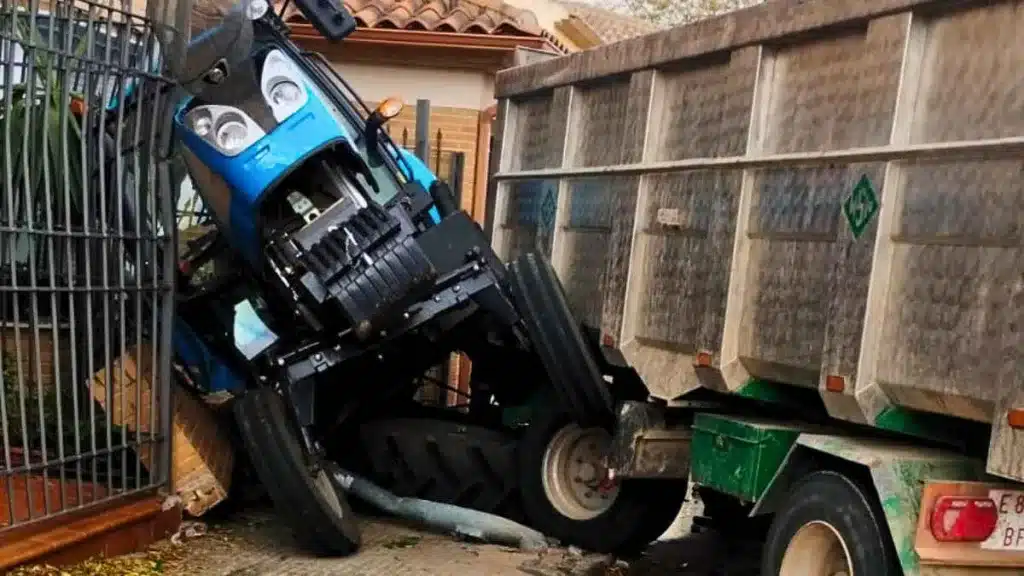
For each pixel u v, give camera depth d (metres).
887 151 4.59
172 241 6.35
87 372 5.98
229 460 6.95
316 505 6.08
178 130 6.29
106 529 5.73
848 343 4.70
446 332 7.15
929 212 4.40
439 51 11.47
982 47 4.28
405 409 8.05
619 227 6.45
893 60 4.63
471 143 11.55
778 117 5.32
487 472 7.27
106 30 5.82
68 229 5.59
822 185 4.96
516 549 6.76
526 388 7.47
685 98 6.04
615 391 6.76
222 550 6.27
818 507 4.71
